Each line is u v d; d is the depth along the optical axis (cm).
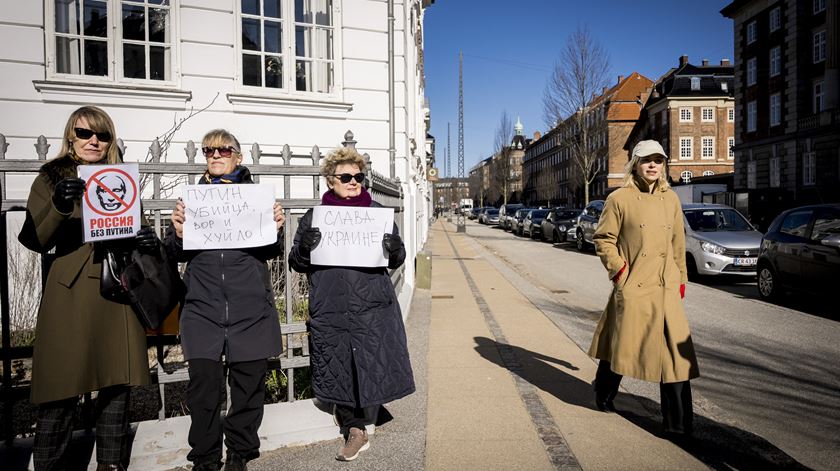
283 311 570
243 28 825
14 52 705
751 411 433
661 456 346
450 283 1171
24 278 543
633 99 6762
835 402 454
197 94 790
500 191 9062
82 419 377
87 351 267
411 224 1039
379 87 901
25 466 306
